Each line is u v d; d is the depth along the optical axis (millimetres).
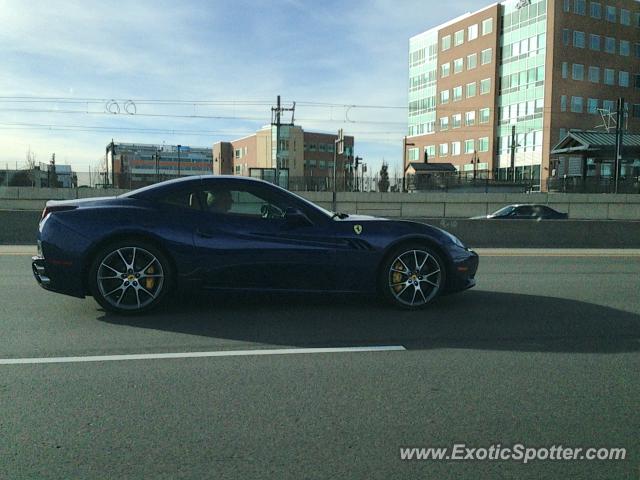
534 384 3938
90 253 5562
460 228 15039
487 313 6203
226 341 4941
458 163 81125
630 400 3658
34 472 2680
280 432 3125
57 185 37281
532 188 43344
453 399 3637
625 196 39938
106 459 2809
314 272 5910
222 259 5738
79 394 3668
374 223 6129
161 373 4094
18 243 14328
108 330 5270
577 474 2736
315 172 113875
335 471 2719
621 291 7758
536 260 11562
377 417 3340
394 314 6059
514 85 71500
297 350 4695
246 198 5953
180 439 3029
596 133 44656
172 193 5895
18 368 4176
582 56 67375
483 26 75562
